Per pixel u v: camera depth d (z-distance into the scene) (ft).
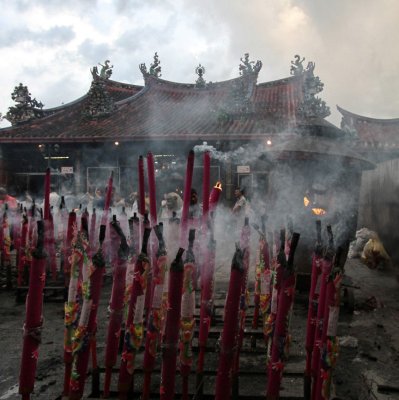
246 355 12.53
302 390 10.19
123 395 7.30
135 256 9.71
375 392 11.19
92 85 63.98
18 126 62.49
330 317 7.13
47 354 13.21
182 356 7.57
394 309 20.01
